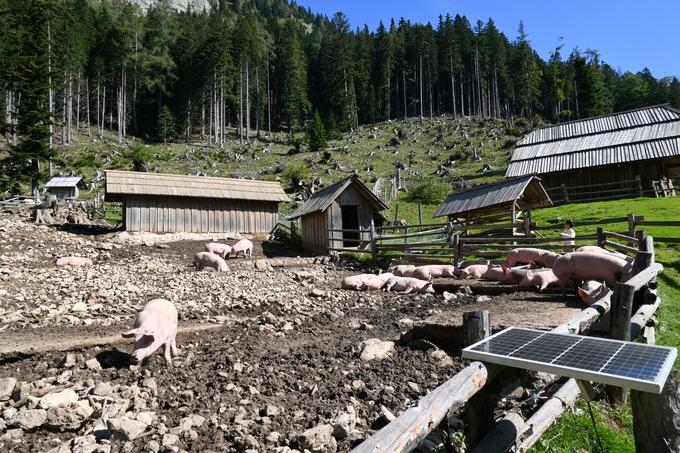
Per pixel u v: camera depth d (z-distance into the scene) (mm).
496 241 13375
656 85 101125
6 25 47688
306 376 5336
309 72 105125
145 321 5852
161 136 74875
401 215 31844
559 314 6898
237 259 18750
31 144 34156
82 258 14555
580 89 73375
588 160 28438
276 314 9125
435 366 5688
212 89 73062
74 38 65562
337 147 63094
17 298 9109
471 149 56719
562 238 11844
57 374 5441
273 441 3715
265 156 61094
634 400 3273
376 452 2158
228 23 98438
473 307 8469
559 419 4293
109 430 3797
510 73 97250
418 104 99875
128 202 21672
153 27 89438
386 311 9523
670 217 17594
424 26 100938
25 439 3854
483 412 3371
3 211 24750
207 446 3674
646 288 7043
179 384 5090
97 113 74875
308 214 21656
